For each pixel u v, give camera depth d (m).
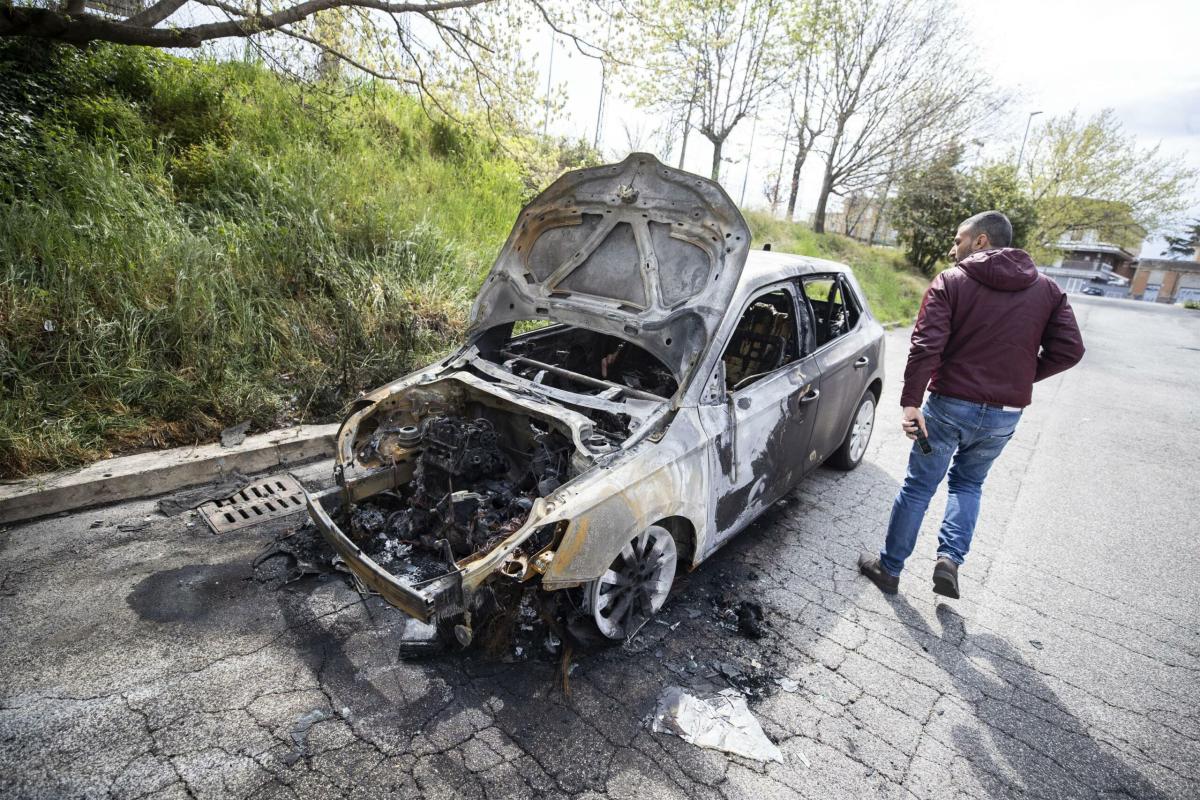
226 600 2.99
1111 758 2.49
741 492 3.35
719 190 3.05
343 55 6.70
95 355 4.18
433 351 5.54
